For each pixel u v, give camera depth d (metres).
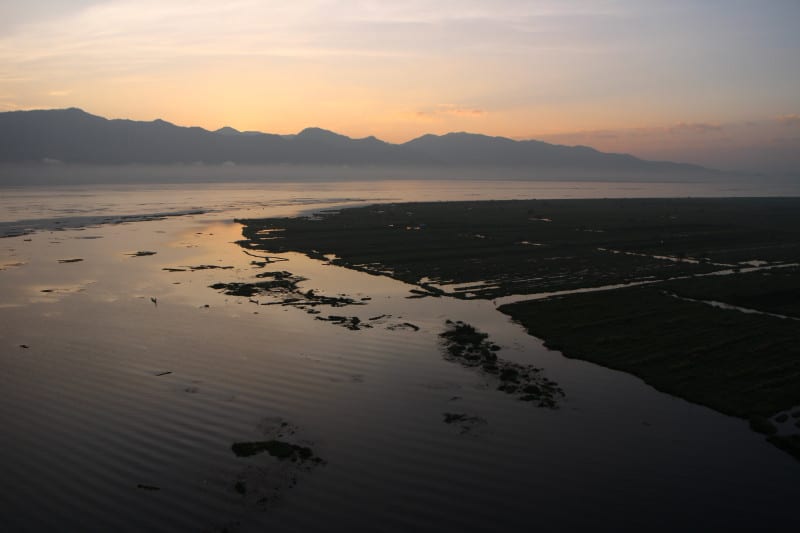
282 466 16.61
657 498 15.27
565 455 17.39
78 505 14.70
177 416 19.78
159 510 14.51
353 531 13.87
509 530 13.99
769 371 23.38
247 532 13.73
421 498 15.22
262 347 26.94
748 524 14.23
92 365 24.53
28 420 19.41
